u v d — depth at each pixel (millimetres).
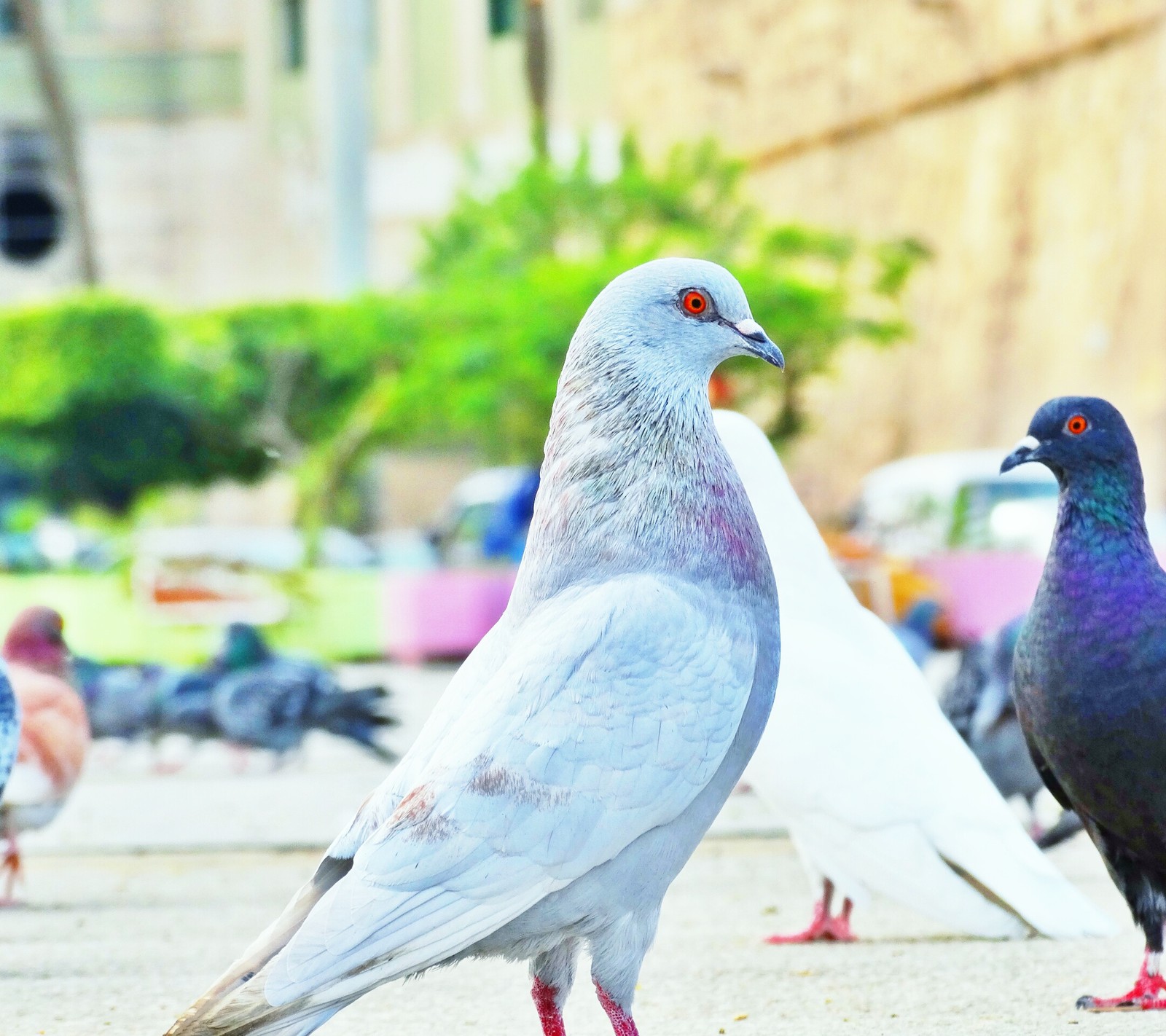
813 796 5727
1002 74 26906
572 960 3953
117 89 40188
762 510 6043
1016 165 26656
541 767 3598
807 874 6863
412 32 38469
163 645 20312
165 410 23375
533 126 29266
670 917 6594
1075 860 7832
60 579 20906
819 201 31375
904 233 28969
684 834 3771
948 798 5703
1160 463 22703
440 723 3857
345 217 28172
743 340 3934
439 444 27578
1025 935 5734
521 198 24812
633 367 3938
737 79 33219
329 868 3758
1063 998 5145
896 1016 4918
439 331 22156
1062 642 4941
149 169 40188
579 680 3664
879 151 29844
